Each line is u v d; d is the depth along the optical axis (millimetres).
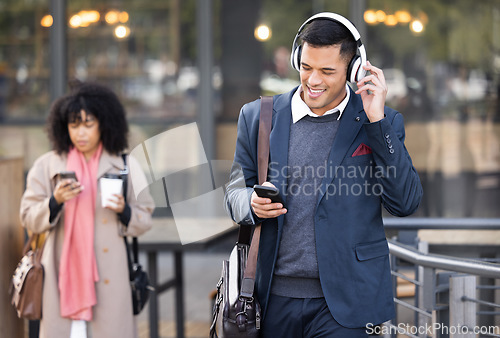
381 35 13711
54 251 5859
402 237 6375
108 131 6078
